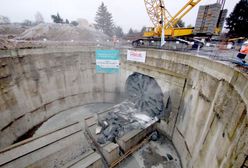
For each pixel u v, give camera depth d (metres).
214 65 11.91
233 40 19.88
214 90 11.33
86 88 27.66
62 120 23.05
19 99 19.31
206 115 11.84
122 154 15.18
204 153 10.66
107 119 20.44
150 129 18.73
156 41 25.22
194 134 13.27
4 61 17.78
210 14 20.06
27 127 19.89
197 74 14.66
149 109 22.02
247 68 9.07
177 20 25.39
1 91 17.22
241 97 7.68
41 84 22.31
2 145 15.94
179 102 17.59
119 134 17.38
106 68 26.77
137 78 24.22
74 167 11.20
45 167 12.30
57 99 24.61
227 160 7.28
